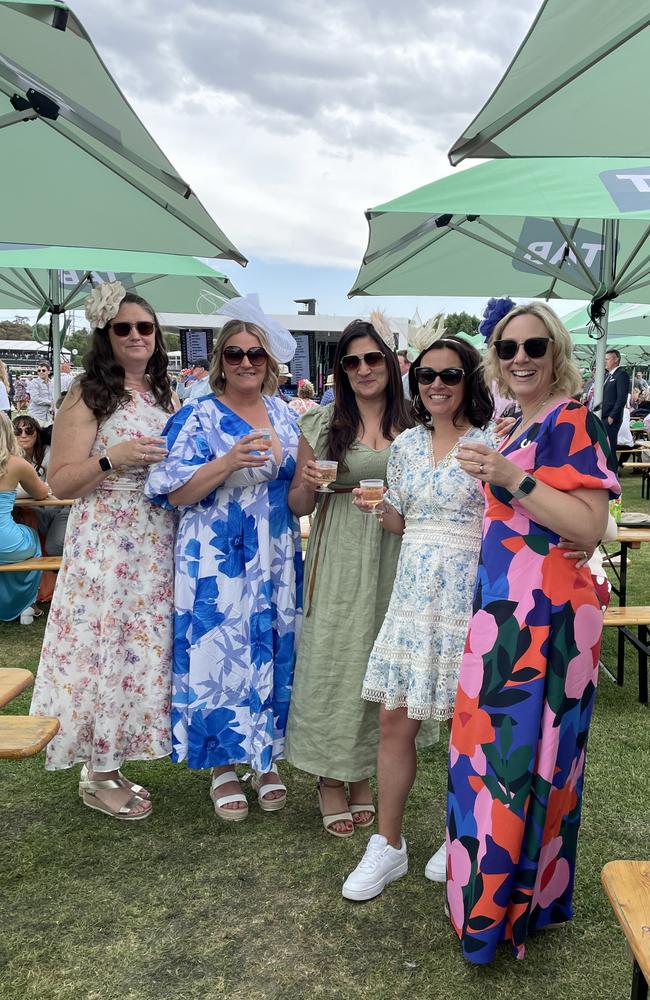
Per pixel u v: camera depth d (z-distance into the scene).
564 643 1.78
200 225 3.96
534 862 1.78
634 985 1.42
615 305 10.38
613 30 2.52
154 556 2.56
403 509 2.27
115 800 2.66
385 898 2.22
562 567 1.79
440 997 1.83
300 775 3.07
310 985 1.87
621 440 12.09
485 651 1.84
